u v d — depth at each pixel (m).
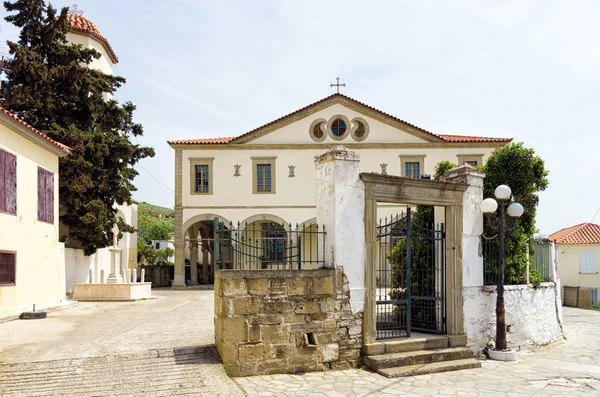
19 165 14.23
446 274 10.58
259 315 8.36
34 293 14.91
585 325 17.47
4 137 13.42
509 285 11.80
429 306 11.02
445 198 10.49
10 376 7.29
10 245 13.60
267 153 30.73
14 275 13.73
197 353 8.45
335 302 9.00
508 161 12.73
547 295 12.84
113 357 8.09
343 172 9.26
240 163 30.73
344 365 9.02
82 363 7.80
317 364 8.77
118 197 23.69
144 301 19.00
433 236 11.29
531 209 12.88
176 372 7.65
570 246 31.78
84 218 21.47
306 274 8.77
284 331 8.54
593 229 33.03
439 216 11.11
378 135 30.64
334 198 9.15
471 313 10.66
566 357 11.02
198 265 39.75
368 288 9.35
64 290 17.16
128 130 25.08
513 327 11.55
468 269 10.72
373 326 9.36
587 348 12.30
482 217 11.12
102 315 13.85
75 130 21.52
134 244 33.41
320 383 8.04
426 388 8.04
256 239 9.92
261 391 7.44
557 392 8.00
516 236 12.27
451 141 30.34
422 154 30.56
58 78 22.11
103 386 7.07
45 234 15.80
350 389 7.77
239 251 9.16
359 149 30.53
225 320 8.13
